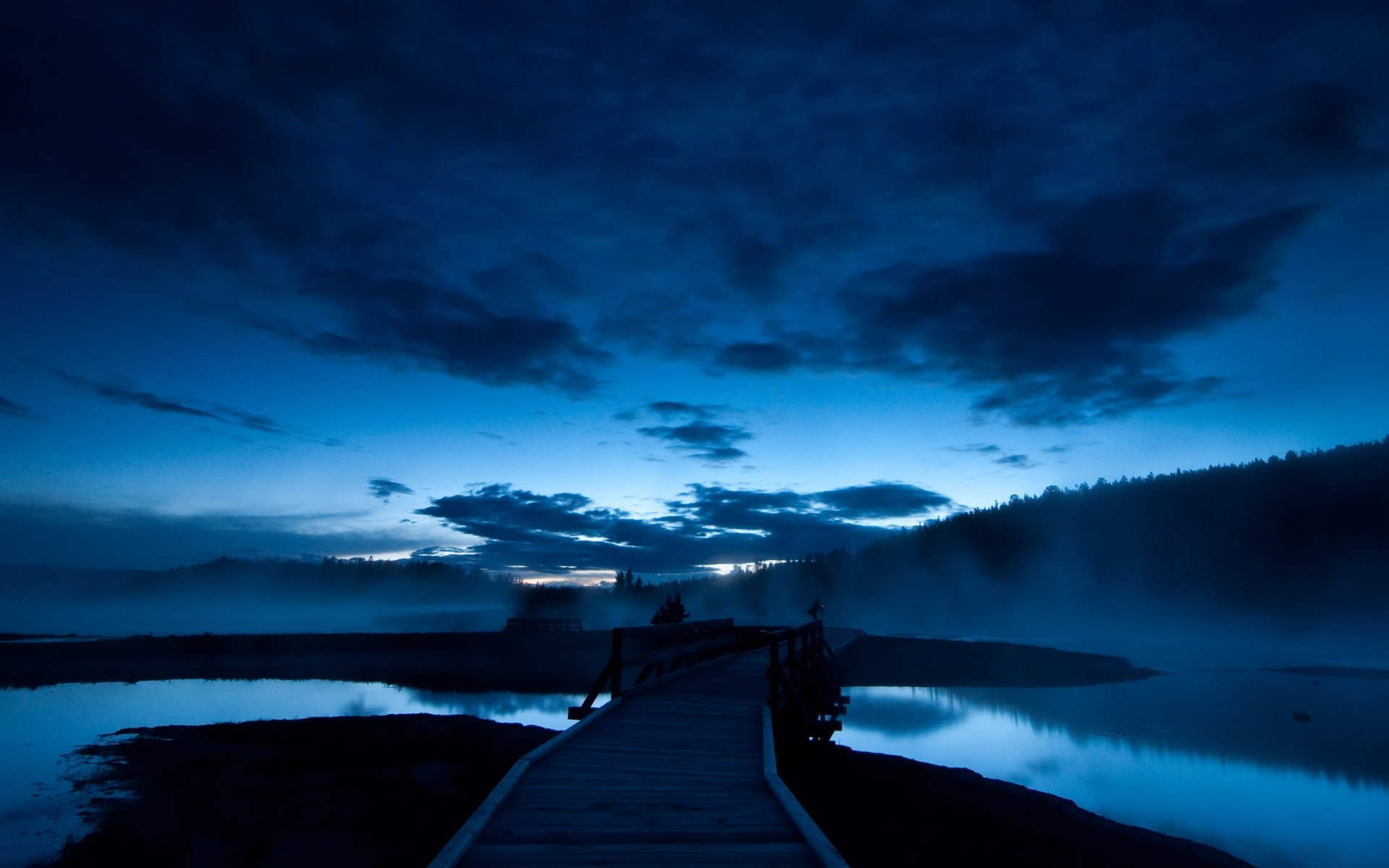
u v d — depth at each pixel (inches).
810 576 5128.0
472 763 439.2
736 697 424.8
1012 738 655.1
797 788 401.7
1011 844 331.6
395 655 1332.4
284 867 275.3
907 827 345.1
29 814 346.9
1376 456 4426.7
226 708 754.2
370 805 351.9
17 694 863.7
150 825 327.0
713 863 179.2
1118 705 845.2
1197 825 426.6
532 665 1215.6
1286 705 850.1
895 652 1316.4
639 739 308.2
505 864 177.0
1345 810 454.6
